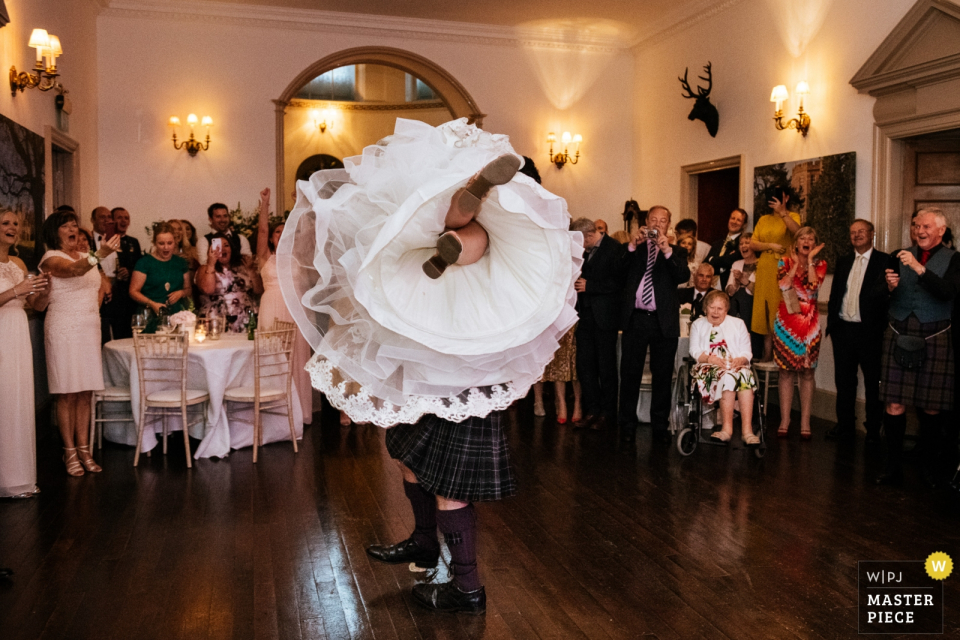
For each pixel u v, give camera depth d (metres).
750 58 7.89
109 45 8.66
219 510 4.12
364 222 2.41
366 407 2.66
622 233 7.57
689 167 8.98
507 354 2.56
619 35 9.99
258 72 9.09
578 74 10.05
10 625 2.81
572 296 2.68
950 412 5.08
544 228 2.42
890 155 6.21
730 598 3.08
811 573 3.32
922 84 5.82
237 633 2.76
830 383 6.71
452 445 2.75
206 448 5.20
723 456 5.33
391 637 2.75
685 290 7.16
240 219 8.77
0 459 4.24
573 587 3.18
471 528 2.88
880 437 5.82
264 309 6.10
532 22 9.48
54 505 4.19
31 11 6.22
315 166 13.88
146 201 8.86
